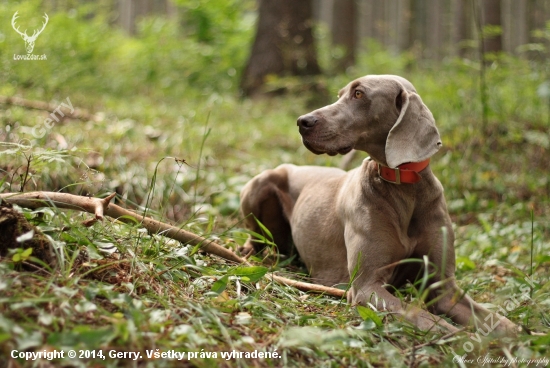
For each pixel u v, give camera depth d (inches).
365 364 114.8
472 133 306.0
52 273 115.0
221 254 155.9
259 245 204.7
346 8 657.0
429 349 121.3
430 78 387.9
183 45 587.5
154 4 1120.8
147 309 114.7
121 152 260.8
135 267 130.2
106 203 139.4
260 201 200.4
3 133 221.9
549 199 262.8
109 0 676.1
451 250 157.8
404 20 800.3
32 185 183.9
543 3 778.8
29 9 401.4
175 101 450.6
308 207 185.9
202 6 627.2
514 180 281.6
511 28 950.4
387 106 153.3
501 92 345.4
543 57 356.2
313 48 532.7
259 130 371.6
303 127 152.4
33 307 107.0
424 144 148.3
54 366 95.2
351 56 652.7
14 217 120.9
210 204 237.1
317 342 108.6
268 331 121.9
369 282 152.3
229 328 118.7
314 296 155.6
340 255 172.6
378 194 156.2
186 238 151.4
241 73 547.5
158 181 231.3
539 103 327.9
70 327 104.8
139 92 481.7
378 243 153.4
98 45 501.4
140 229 143.9
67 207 137.9
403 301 147.3
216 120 363.3
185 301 123.7
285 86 491.8
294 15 527.8
